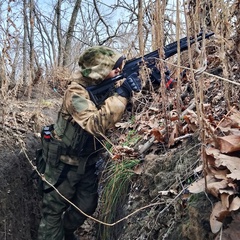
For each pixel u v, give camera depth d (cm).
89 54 242
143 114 310
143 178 221
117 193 249
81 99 238
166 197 183
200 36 201
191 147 198
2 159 287
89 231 312
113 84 244
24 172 302
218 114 204
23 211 286
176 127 223
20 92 475
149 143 249
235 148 141
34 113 378
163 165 211
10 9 299
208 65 271
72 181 262
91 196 272
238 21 170
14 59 378
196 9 172
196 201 147
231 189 130
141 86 236
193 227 143
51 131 262
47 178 263
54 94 584
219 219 126
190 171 179
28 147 325
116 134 339
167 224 171
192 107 238
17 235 268
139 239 189
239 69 182
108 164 289
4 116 325
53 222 269
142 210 207
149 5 234
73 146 251
